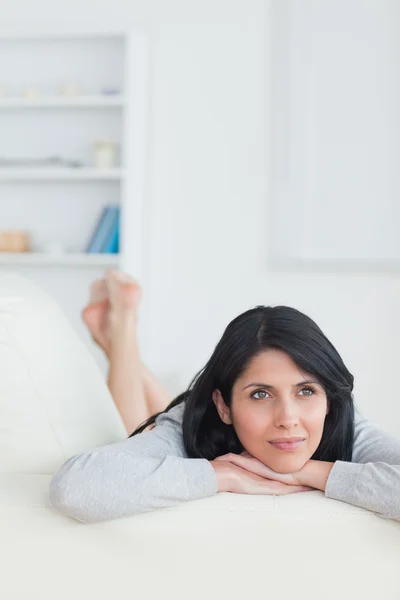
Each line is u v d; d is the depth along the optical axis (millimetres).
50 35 3590
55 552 905
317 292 3611
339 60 3576
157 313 3695
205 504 905
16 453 1016
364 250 3557
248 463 972
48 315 1047
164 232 3693
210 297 3668
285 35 3619
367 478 909
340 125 3572
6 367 981
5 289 1010
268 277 3639
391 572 892
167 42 3703
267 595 883
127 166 3480
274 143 3623
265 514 894
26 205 3719
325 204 3582
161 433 1107
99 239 3553
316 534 886
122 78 3668
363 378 3582
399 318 3562
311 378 992
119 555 898
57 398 1021
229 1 3674
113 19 3740
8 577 905
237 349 1006
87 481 886
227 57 3674
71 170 3525
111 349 2070
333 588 884
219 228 3666
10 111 3719
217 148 3674
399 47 3535
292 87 3607
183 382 3676
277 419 977
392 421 3570
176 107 3695
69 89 3598
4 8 3785
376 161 3553
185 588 889
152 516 899
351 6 3564
